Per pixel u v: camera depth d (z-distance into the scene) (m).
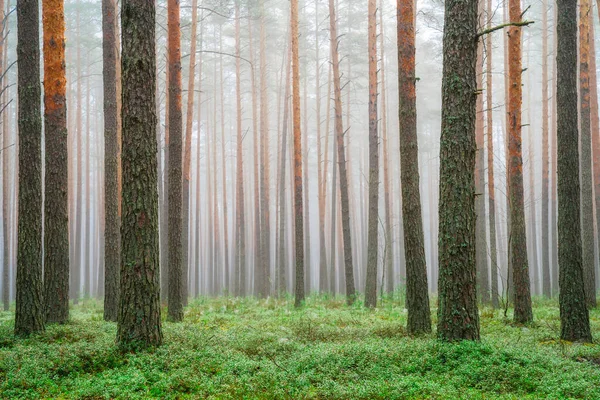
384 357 7.91
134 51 8.77
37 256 10.34
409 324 10.59
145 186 8.72
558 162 10.62
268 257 33.75
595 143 22.70
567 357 8.23
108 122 14.88
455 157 8.95
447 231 8.91
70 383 6.91
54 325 11.30
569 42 10.68
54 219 12.09
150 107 8.86
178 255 14.03
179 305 13.83
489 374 6.91
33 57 10.70
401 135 11.46
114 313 13.91
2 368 7.42
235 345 9.01
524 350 8.21
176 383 6.77
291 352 8.65
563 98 10.62
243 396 6.40
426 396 6.21
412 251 10.78
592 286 17.77
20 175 10.38
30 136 10.48
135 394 6.31
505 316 13.83
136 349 8.33
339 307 19.28
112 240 14.25
